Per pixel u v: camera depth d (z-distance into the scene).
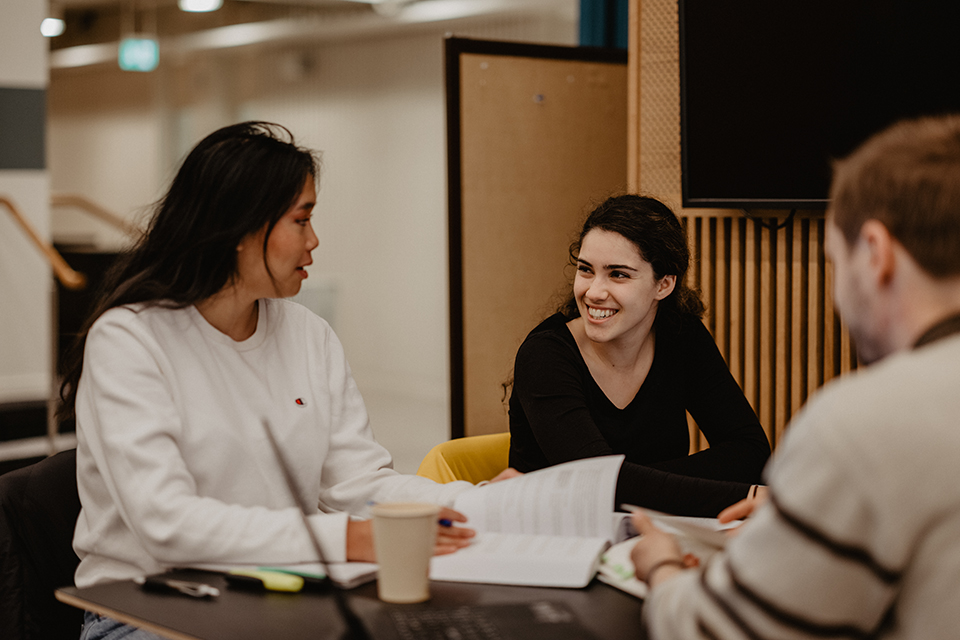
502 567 1.25
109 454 1.37
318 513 1.64
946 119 0.90
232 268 1.54
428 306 8.37
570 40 7.55
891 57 2.31
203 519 1.29
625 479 1.64
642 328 1.94
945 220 0.82
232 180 1.49
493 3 7.87
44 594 1.50
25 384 5.27
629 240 1.85
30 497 1.51
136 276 1.53
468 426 3.30
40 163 4.93
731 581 0.85
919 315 0.85
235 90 9.87
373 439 1.75
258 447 1.55
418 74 8.35
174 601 1.16
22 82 4.84
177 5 10.03
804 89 2.46
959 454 0.75
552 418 1.83
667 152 2.96
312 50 9.25
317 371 1.70
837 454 0.78
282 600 1.16
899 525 0.76
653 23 2.97
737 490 1.59
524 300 3.39
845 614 0.79
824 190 2.46
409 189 8.48
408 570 1.14
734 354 2.88
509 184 3.33
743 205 2.62
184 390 1.49
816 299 2.66
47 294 5.25
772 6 2.48
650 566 1.08
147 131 10.32
